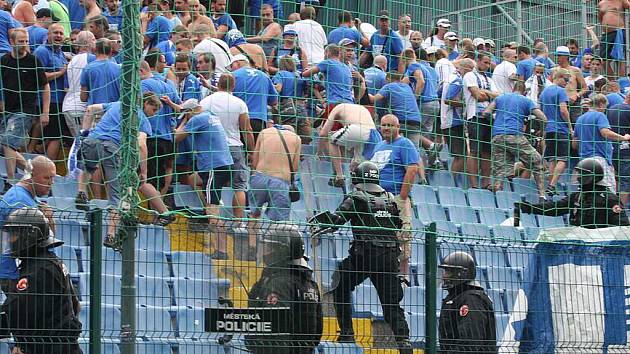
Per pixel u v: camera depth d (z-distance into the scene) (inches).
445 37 2369.6
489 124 2133.4
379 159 1812.3
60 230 1393.9
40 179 1419.8
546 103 2175.2
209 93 1845.5
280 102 1920.5
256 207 1654.8
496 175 2135.8
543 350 1448.1
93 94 1706.4
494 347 1395.2
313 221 1457.9
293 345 1280.8
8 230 1178.0
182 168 1704.0
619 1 2300.7
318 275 1378.0
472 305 1384.1
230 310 1273.4
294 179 1720.0
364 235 1359.5
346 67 1950.1
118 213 1208.2
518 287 1466.5
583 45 2420.0
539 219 2110.0
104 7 2137.1
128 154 1209.4
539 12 2490.2
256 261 1294.3
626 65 2299.5
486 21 2466.8
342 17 2144.4
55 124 1770.4
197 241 1315.2
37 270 1175.6
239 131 1731.1
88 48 1742.1
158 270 1333.7
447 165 2164.1
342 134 1811.0
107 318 1357.0
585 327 1465.3
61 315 1183.6
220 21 2071.9
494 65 2330.2
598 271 1478.8
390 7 2369.6
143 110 1630.2
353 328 1352.1
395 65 2127.2
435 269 1371.8
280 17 2204.7
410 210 1892.2
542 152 2133.4
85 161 1572.3
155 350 1337.4
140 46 1240.2
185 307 1315.2
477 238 1430.9
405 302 1446.9
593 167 1668.3
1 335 1163.3
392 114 1920.5
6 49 1844.2
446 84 2127.2
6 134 1659.7
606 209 1665.8
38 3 2030.0
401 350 1354.6
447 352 1378.0
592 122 2092.8
